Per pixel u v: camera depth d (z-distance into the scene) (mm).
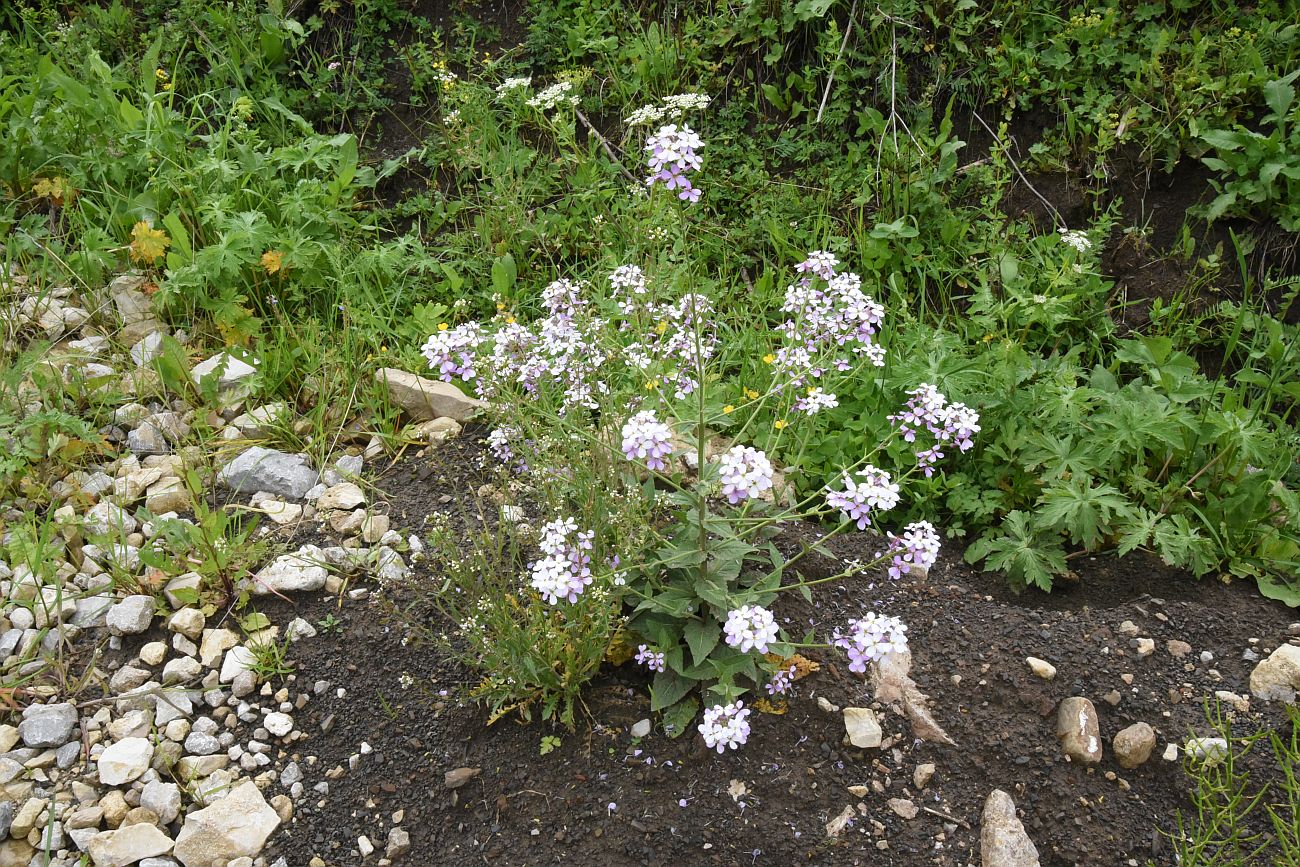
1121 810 1010
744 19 1873
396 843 1008
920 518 1313
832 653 1111
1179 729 1051
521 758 1050
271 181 1710
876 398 1387
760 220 1731
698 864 970
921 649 1125
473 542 1145
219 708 1106
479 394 1187
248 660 1134
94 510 1287
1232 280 1624
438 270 1675
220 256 1520
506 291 1665
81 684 1110
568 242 1748
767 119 1871
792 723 1057
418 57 2002
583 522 1048
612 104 1934
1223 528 1231
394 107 2004
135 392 1467
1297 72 1607
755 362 1517
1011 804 1002
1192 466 1290
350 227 1750
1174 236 1665
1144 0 1785
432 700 1104
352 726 1096
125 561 1222
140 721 1080
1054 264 1631
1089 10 1797
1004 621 1161
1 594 1191
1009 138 1756
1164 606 1177
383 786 1048
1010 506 1304
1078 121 1729
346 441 1458
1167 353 1428
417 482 1377
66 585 1202
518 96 1859
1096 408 1396
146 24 2076
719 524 1046
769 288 1646
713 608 1046
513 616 1085
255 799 1029
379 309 1601
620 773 1026
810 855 977
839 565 1216
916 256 1682
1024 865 959
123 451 1407
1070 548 1276
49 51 1994
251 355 1496
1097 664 1106
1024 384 1415
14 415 1354
